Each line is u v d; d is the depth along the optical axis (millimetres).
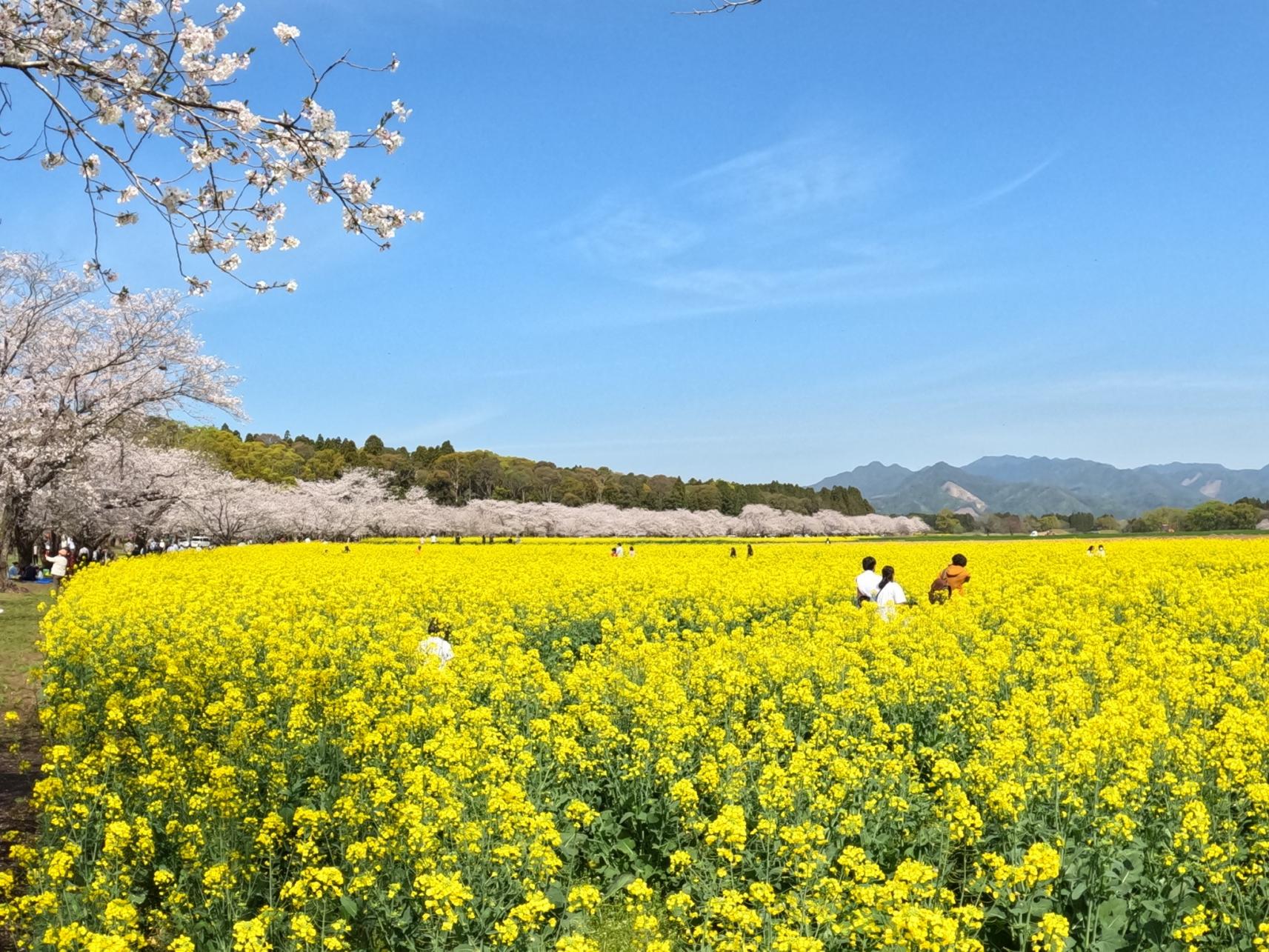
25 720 13859
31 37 7027
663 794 8297
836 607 18734
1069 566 29266
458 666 12461
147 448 40062
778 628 16891
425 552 52188
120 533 43062
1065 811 7289
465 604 20094
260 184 8297
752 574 27219
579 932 6508
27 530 37406
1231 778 7309
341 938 6520
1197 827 6266
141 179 7879
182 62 7832
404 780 7684
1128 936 6184
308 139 7902
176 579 27219
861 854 6355
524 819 6910
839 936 5953
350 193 8234
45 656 17938
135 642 16656
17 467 26047
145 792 8133
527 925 6070
